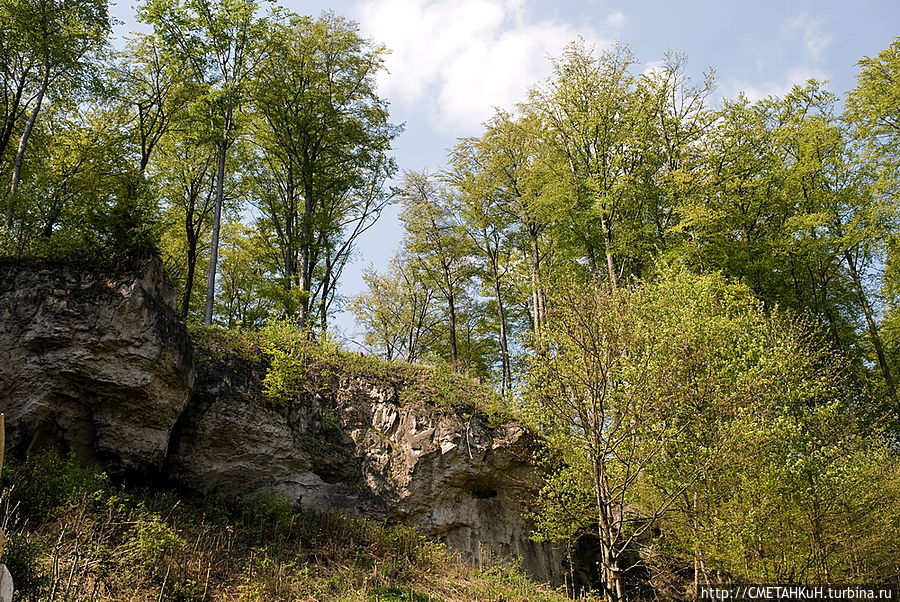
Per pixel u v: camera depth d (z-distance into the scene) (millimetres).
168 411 13992
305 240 22969
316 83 23672
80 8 19906
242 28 21453
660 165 23578
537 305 23859
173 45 20969
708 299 16344
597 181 22266
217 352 16891
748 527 12812
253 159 24156
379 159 24781
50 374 12812
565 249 24453
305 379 18031
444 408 18047
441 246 27656
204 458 15328
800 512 13633
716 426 13297
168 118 22438
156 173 22984
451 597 14023
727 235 22281
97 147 19672
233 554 12836
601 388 13562
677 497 13797
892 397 20938
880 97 21344
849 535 14281
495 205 25828
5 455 12078
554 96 23406
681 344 13484
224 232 27344
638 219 23156
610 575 12828
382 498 16766
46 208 16125
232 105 21547
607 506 13688
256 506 14820
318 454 16859
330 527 15344
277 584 12008
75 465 12312
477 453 17516
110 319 13305
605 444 13492
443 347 31109
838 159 22188
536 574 17500
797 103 22812
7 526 10102
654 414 13156
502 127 25031
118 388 13211
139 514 12086
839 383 17500
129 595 10219
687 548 14273
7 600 5621
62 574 9680
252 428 16109
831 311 22969
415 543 15742
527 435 18172
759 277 22219
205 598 11172
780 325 16047
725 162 22344
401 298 31188
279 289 21266
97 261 14125
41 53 18906
